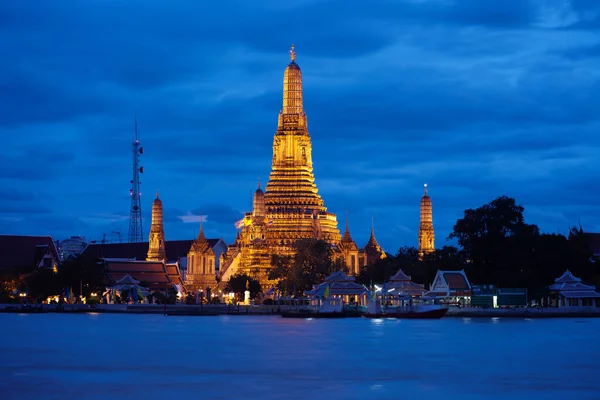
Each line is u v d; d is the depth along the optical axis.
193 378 91.81
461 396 81.50
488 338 135.25
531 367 99.56
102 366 101.44
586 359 106.75
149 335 145.62
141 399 79.88
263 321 193.38
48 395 81.88
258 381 89.75
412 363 103.12
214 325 173.88
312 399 79.88
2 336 144.50
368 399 80.00
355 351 116.25
